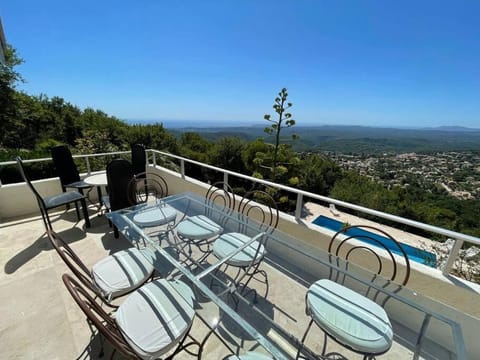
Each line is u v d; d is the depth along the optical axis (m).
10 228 2.60
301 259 1.73
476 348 1.22
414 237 4.73
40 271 1.89
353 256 1.74
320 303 1.14
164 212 2.24
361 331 0.98
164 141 14.30
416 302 1.24
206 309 1.22
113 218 2.07
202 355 1.19
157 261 1.57
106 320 0.91
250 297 1.50
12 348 1.25
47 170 4.60
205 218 2.15
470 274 1.67
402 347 1.18
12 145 10.37
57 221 2.82
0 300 1.58
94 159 6.28
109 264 1.46
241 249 1.66
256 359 0.96
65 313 1.49
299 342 1.21
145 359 0.92
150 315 1.08
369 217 7.13
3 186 2.80
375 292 1.33
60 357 1.22
